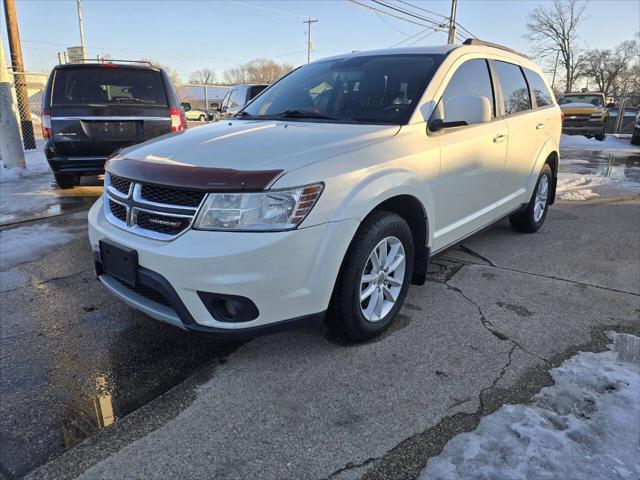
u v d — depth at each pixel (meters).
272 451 2.12
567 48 50.78
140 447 2.15
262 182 2.33
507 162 4.35
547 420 2.29
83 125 6.69
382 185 2.74
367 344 2.97
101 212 3.01
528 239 5.18
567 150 14.93
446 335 3.08
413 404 2.41
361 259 2.72
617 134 22.92
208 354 2.90
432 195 3.24
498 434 2.20
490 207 4.24
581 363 2.77
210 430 2.25
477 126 3.81
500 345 2.97
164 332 3.16
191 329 2.45
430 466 2.03
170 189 2.47
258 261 2.33
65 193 7.46
